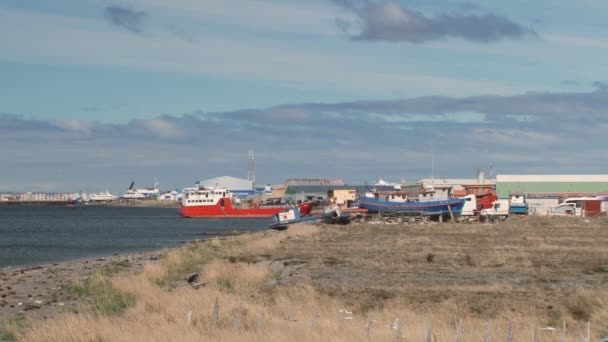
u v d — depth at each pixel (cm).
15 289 5403
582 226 12325
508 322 3547
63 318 3547
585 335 3203
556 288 4716
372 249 8175
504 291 4575
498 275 5503
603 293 4234
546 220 14438
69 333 3173
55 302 4712
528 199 19500
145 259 8294
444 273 5694
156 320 3462
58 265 7631
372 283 5106
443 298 4397
